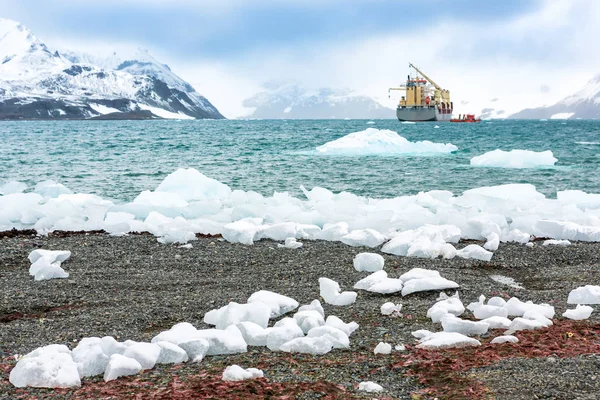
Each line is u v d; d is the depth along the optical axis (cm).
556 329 753
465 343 691
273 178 3291
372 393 561
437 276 1043
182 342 675
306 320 762
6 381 610
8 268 1181
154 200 1967
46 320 845
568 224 1531
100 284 1049
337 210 1800
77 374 604
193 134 10288
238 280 1088
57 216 1670
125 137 9088
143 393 564
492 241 1366
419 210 1781
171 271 1154
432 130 12181
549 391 540
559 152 5344
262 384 579
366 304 926
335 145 5166
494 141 7694
